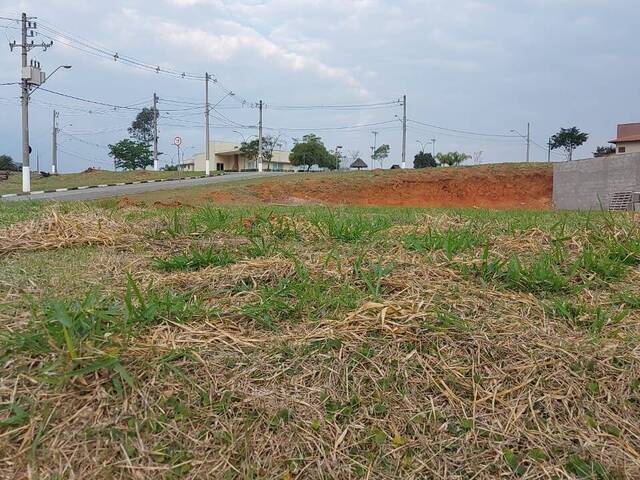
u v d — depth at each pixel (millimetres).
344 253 3531
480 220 5543
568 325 2381
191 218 5086
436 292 2666
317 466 1606
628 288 2863
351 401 1854
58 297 2557
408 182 25594
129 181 30641
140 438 1633
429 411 1818
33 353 1907
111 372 1814
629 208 15953
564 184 20344
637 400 1877
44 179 35406
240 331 2252
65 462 1548
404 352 2096
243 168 65312
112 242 3990
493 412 1827
